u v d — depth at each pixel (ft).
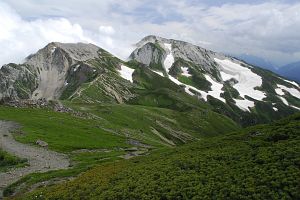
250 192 133.80
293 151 158.71
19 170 273.54
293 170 141.59
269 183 136.56
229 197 134.00
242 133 232.94
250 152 174.91
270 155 161.79
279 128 207.92
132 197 150.61
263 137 199.82
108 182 177.99
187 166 174.81
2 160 302.45
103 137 505.66
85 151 392.68
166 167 180.34
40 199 180.86
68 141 423.64
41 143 382.83
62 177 245.45
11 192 218.18
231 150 187.42
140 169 189.88
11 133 425.28
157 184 157.69
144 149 464.24
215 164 169.07
